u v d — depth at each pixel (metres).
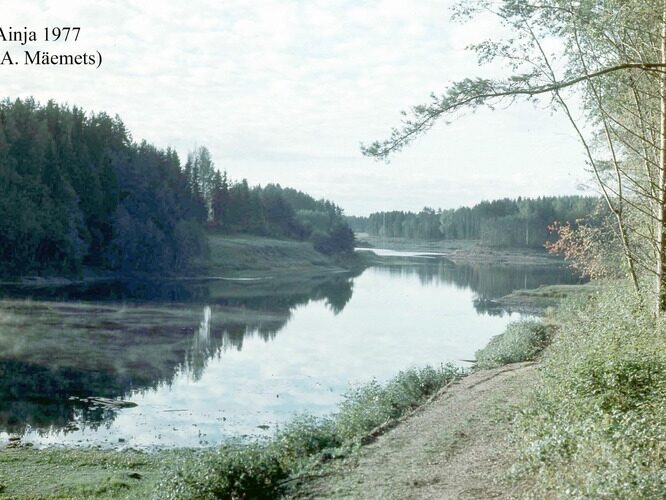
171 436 19.25
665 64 9.38
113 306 50.56
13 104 85.56
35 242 71.38
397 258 162.00
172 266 89.69
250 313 50.41
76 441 18.52
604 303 18.61
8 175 72.12
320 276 101.44
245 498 11.30
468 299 63.56
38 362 29.19
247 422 20.95
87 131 95.62
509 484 8.74
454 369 21.67
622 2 10.83
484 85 10.51
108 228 85.75
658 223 14.20
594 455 7.67
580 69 12.89
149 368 29.02
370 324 45.50
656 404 8.69
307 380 27.22
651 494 6.38
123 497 13.13
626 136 16.02
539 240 162.75
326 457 12.55
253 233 133.38
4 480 14.33
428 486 9.57
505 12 11.21
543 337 25.73
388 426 14.38
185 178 111.94
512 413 12.58
